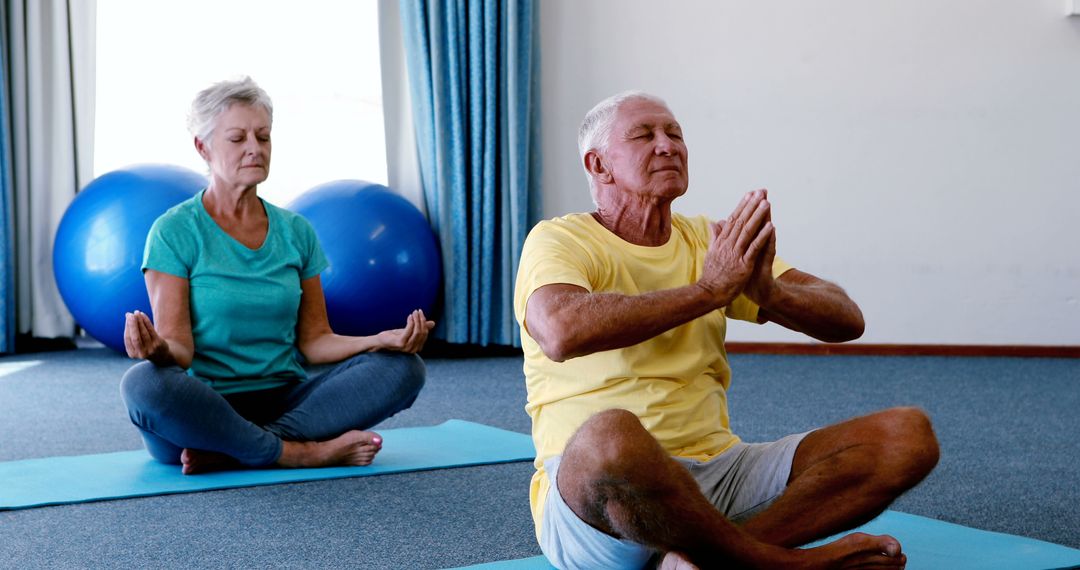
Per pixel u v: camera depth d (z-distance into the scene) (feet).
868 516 5.03
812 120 16.63
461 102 16.12
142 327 7.54
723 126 16.72
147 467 8.42
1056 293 16.70
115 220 14.37
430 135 16.19
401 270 14.84
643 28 16.72
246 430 8.07
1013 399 12.44
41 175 15.89
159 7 16.15
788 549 4.77
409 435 9.82
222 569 5.98
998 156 16.58
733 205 16.81
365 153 16.96
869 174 16.65
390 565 6.06
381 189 15.35
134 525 6.86
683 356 5.53
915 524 6.79
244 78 8.41
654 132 5.57
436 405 11.78
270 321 8.47
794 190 16.72
